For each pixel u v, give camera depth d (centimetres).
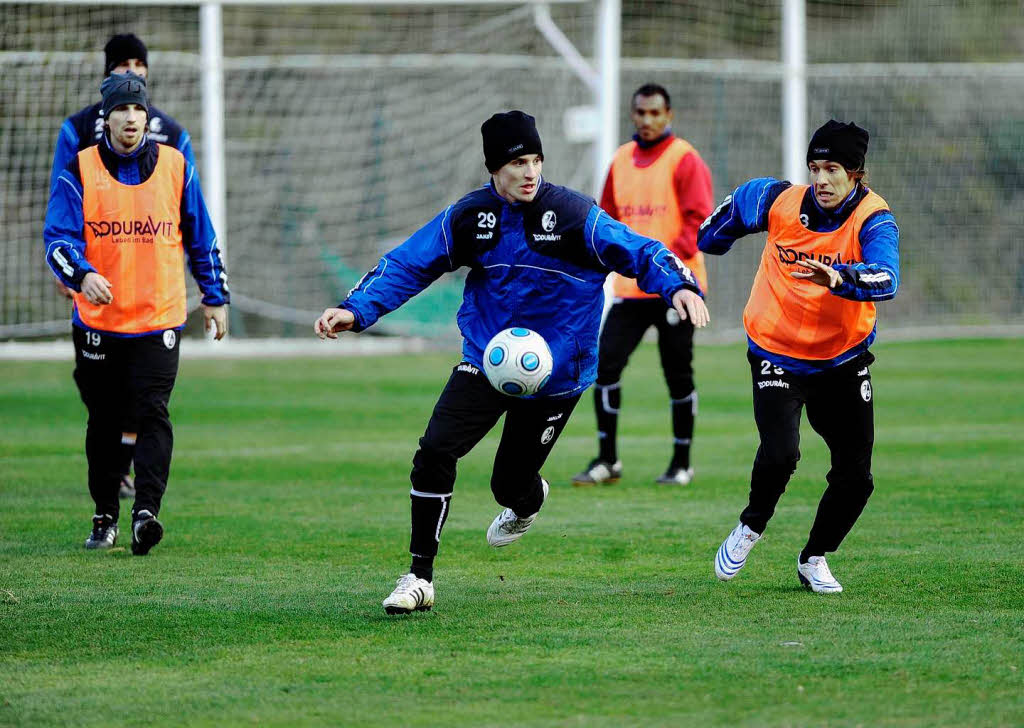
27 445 3616
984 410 4284
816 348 1911
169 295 2328
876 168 7419
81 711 1425
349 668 1577
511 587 2022
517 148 1738
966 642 1667
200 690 1495
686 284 1705
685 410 3069
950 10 8469
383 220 6888
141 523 2225
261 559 2241
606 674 1542
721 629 1747
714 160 7319
